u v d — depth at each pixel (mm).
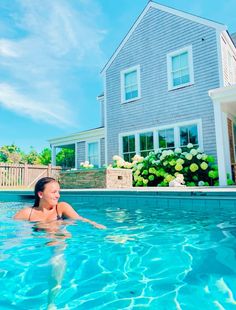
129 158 13688
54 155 17844
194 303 1451
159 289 1630
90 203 6496
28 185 12977
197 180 10352
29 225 3506
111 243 2723
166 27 12844
